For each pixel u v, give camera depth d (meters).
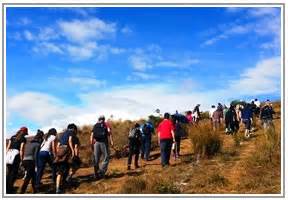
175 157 16.28
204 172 13.09
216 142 15.68
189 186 11.80
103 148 13.92
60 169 12.31
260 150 13.71
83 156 18.12
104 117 14.19
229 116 22.11
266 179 11.73
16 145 12.09
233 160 14.63
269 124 21.38
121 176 13.98
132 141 15.27
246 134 20.55
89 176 14.40
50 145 13.03
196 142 15.84
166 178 12.57
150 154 18.95
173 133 15.12
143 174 13.96
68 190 12.43
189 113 24.09
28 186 13.44
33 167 12.19
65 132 12.72
